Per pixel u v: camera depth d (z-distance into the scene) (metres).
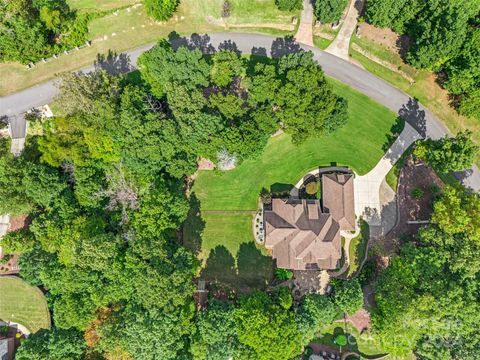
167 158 59.47
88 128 55.78
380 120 66.94
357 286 58.72
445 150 57.78
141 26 69.06
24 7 64.00
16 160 61.22
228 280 63.97
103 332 55.09
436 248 56.88
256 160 66.25
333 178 63.31
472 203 55.59
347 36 68.06
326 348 62.34
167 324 53.19
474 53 57.78
